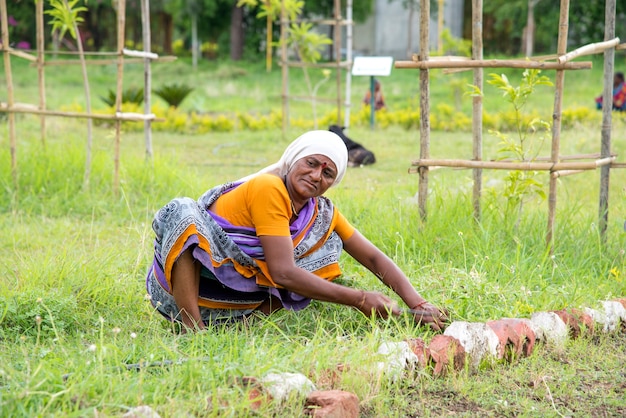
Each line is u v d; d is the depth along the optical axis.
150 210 7.25
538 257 5.15
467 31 37.50
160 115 15.84
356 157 10.88
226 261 3.89
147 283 4.14
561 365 3.81
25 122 14.07
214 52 39.81
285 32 14.01
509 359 3.86
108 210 7.31
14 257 5.68
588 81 24.81
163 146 12.90
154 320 4.15
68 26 7.53
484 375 3.66
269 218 3.79
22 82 25.98
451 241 5.33
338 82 13.39
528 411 3.24
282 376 3.03
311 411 2.94
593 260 5.36
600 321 4.30
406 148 12.84
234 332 3.83
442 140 13.23
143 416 2.65
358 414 3.07
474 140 5.61
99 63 7.67
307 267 4.01
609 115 5.64
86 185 7.71
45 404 2.74
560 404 3.38
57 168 7.95
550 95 21.38
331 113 16.19
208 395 2.88
